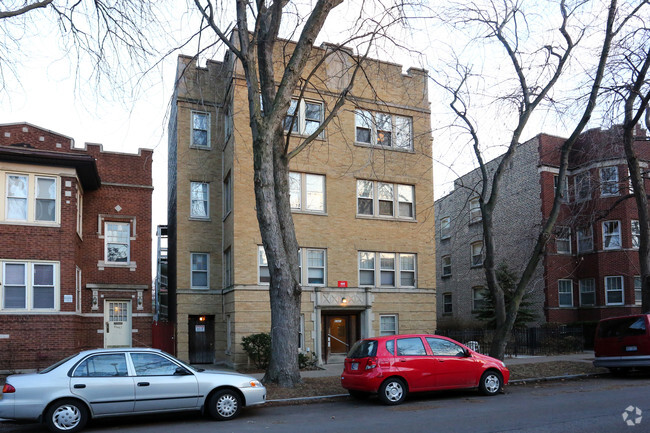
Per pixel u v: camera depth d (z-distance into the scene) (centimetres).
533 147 2927
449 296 3534
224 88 2325
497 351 1644
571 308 2864
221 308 2277
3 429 1030
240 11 1424
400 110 2428
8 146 1778
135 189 2230
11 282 1791
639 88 1748
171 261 2570
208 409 1060
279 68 2206
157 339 2175
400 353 1249
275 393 1293
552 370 1716
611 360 1638
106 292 2130
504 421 955
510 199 3069
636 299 2739
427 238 2425
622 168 2638
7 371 1733
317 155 2236
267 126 1354
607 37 1639
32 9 1149
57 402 958
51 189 1881
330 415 1088
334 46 1471
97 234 2148
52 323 1808
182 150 2316
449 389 1309
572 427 889
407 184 2423
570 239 2919
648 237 1850
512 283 2662
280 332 1375
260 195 1354
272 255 1364
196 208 2322
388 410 1134
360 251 2294
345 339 2262
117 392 992
